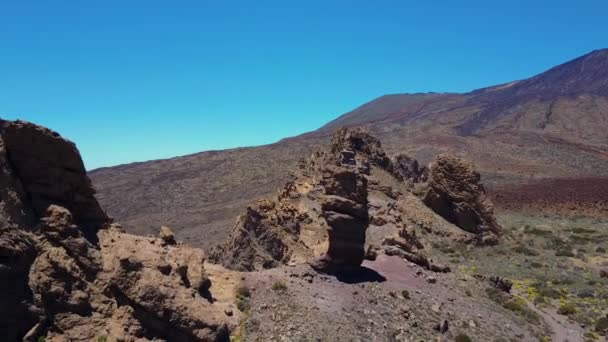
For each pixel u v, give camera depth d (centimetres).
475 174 5609
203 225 9975
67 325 1814
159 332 1962
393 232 4288
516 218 7256
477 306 3238
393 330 2598
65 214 2009
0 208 1811
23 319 1711
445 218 5512
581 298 3781
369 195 5688
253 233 4366
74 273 1912
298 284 2761
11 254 1720
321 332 2391
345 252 3023
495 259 4756
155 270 2066
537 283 4047
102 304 1925
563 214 7612
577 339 3094
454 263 4497
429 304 3005
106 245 2116
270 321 2384
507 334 2930
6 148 1964
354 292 2831
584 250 5150
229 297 2459
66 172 2134
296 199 4938
